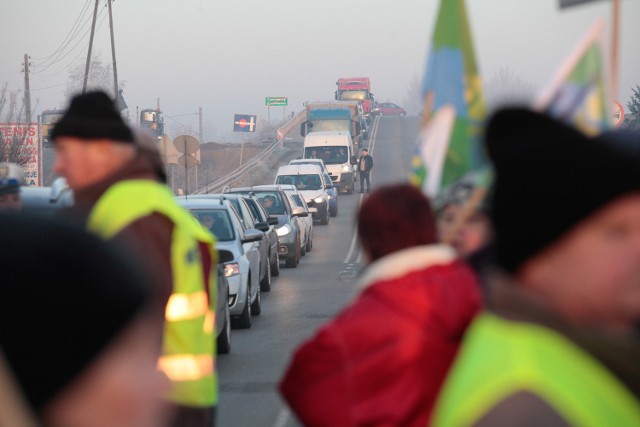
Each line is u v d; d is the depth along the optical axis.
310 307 42.84
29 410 2.95
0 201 12.98
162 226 10.05
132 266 3.12
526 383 3.69
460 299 8.45
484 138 4.38
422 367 8.34
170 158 69.44
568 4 8.39
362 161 129.88
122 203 10.08
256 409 23.48
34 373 2.95
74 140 10.27
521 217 4.20
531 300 4.01
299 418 8.73
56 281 2.96
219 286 29.30
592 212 4.11
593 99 8.16
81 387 2.99
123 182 10.28
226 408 23.66
